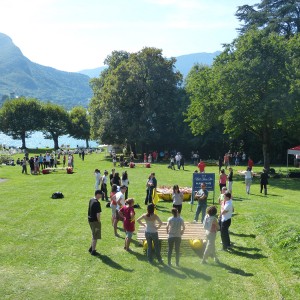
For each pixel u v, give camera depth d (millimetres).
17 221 19016
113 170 25141
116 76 66000
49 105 108250
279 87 37281
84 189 29984
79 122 112062
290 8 58125
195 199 25031
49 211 21406
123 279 11938
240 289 11312
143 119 64500
